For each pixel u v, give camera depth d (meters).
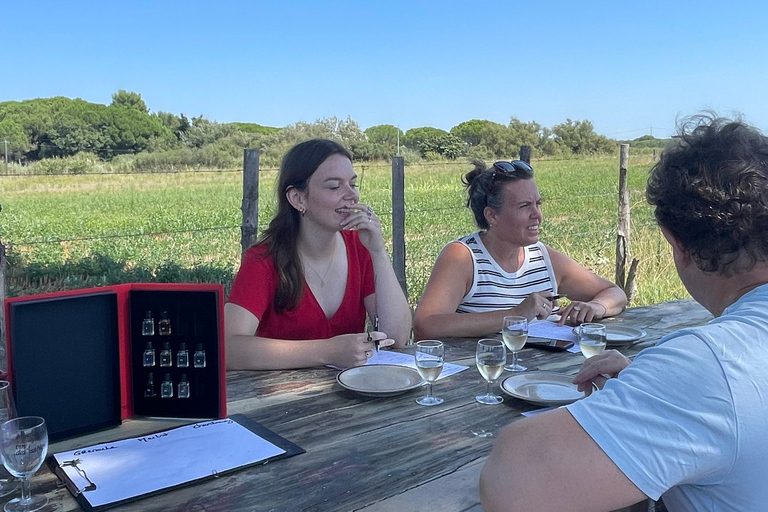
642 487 0.86
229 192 20.45
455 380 1.99
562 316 2.76
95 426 1.52
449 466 1.36
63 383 1.47
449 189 19.02
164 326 1.58
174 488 1.23
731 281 1.05
